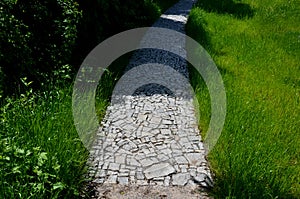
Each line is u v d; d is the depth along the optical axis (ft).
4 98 16.21
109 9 29.19
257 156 14.16
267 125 17.31
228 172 13.78
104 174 14.35
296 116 18.95
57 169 11.85
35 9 19.83
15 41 17.39
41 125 14.07
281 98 21.13
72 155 13.14
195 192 13.56
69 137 14.34
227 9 49.34
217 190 13.53
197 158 15.69
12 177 11.36
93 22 25.26
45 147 12.86
